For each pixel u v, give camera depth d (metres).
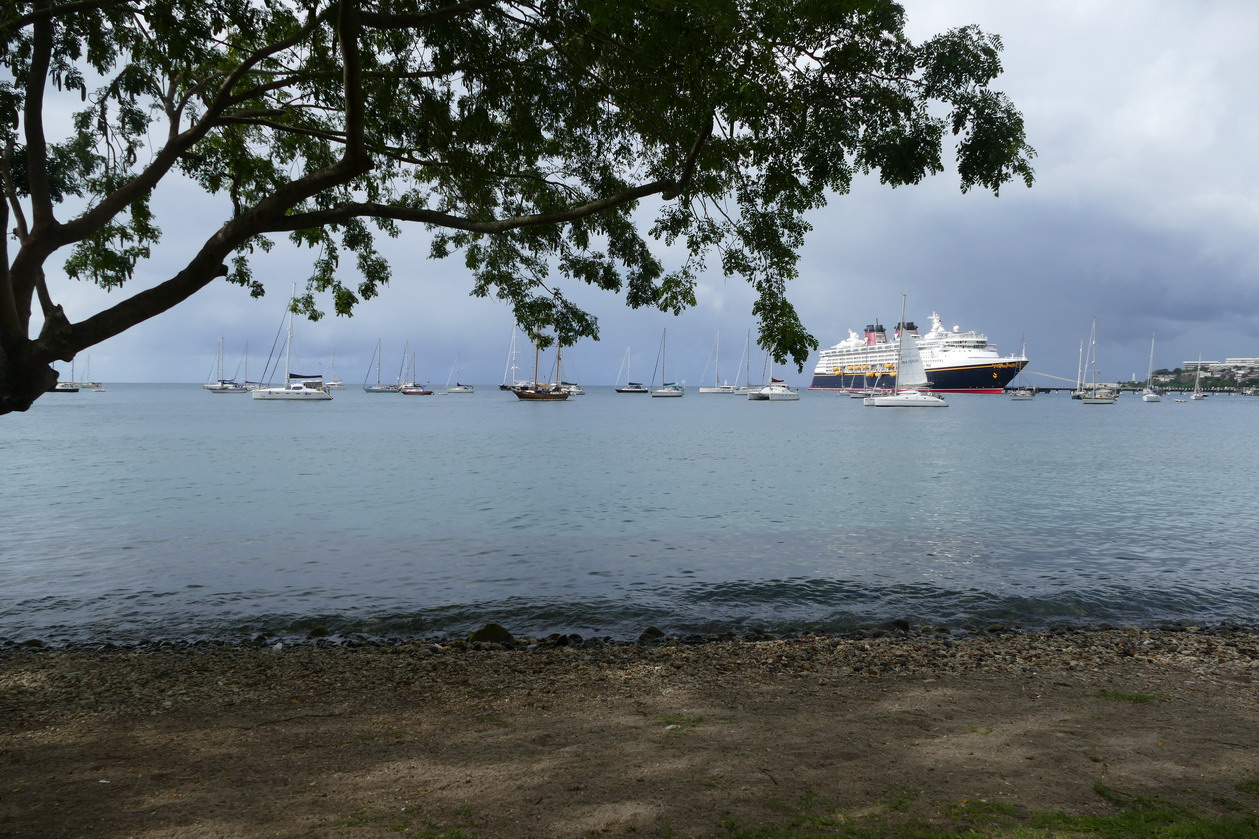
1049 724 5.90
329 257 10.24
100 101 7.98
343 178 6.20
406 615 11.12
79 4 6.14
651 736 5.62
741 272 8.34
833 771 4.84
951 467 35.19
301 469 32.38
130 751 5.34
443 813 4.20
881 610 11.54
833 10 6.10
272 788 4.61
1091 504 23.47
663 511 21.56
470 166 7.38
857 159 7.48
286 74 7.71
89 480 28.05
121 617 10.96
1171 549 16.33
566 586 12.94
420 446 45.81
